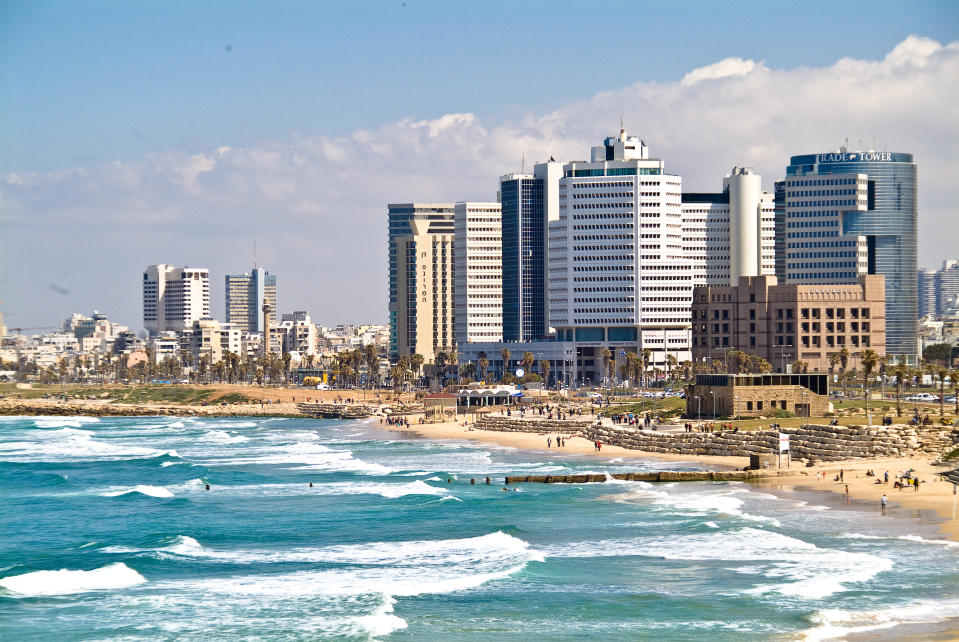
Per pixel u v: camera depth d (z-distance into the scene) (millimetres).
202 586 131375
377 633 111312
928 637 102938
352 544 155000
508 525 164875
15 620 118125
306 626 114250
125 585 132250
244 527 170375
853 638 103375
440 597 124312
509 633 110750
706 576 129125
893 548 137625
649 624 111688
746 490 187500
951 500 165625
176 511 188750
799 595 118312
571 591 125000
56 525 176750
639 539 151125
